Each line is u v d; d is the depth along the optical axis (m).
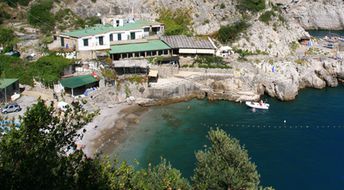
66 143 18.97
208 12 128.50
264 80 103.94
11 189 15.58
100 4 133.12
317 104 97.38
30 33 118.38
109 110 89.12
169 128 82.06
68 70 96.12
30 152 16.70
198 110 93.00
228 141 41.00
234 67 106.81
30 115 18.00
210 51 110.12
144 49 106.25
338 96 103.06
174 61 107.06
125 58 104.75
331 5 190.12
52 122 18.89
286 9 186.25
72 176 17.86
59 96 88.44
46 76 92.94
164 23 125.81
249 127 83.75
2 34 113.25
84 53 102.81
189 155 70.19
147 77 98.19
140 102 94.25
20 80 95.31
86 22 126.50
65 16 126.88
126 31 110.31
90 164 19.09
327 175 64.19
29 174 15.99
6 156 16.52
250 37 120.44
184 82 100.56
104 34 106.56
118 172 20.95
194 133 79.88
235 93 100.56
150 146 73.50
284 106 96.06
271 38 122.56
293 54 121.25
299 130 82.19
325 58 116.00
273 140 77.44
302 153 71.94
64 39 107.06
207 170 39.06
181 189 31.88
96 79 93.31
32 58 102.19
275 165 67.50
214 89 102.62
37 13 125.69
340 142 76.44
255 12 127.94
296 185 61.19
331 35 168.38
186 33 123.19
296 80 108.12
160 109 92.88
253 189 38.28
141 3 135.50
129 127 81.69
